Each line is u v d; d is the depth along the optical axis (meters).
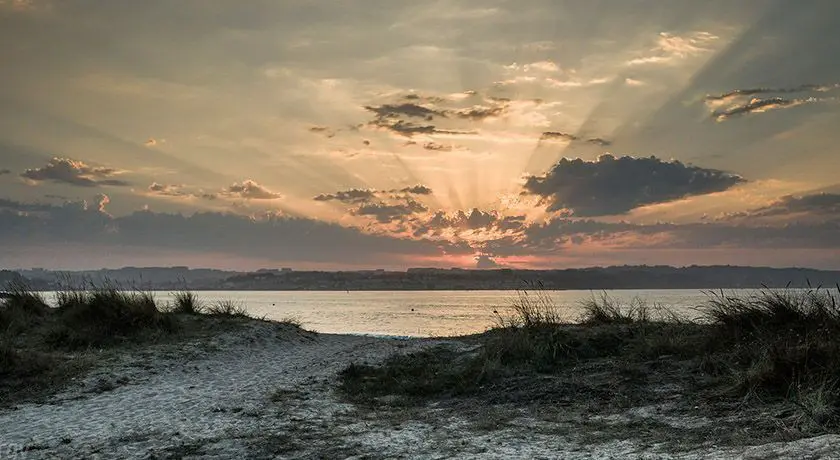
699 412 9.16
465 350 15.53
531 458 7.43
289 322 22.44
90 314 17.52
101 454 8.00
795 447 6.52
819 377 8.98
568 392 11.12
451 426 9.54
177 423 9.63
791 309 11.95
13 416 10.35
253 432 9.06
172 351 15.78
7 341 14.54
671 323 14.31
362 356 16.22
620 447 7.77
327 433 9.07
